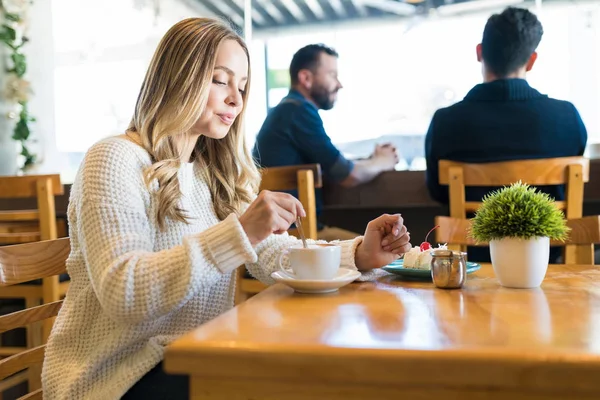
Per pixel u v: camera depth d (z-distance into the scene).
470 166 1.94
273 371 0.53
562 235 0.91
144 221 0.98
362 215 2.76
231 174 1.30
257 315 0.71
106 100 3.93
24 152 3.41
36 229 2.54
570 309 0.74
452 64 3.48
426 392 0.52
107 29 3.93
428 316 0.70
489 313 0.71
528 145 2.17
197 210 1.18
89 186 0.96
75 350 1.01
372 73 3.58
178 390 0.92
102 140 1.06
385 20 3.59
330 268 0.93
